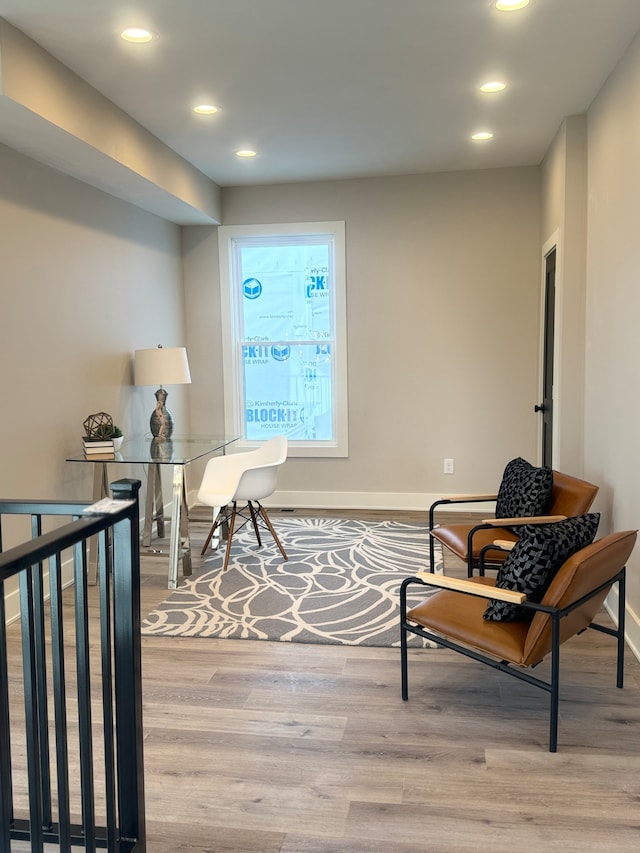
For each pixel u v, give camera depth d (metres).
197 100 3.65
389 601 3.59
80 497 4.09
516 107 3.87
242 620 3.36
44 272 3.72
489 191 5.33
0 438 3.35
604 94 3.52
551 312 4.76
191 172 4.93
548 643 2.23
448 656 2.95
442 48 3.09
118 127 3.72
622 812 1.93
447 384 5.57
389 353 5.61
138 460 3.81
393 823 1.90
